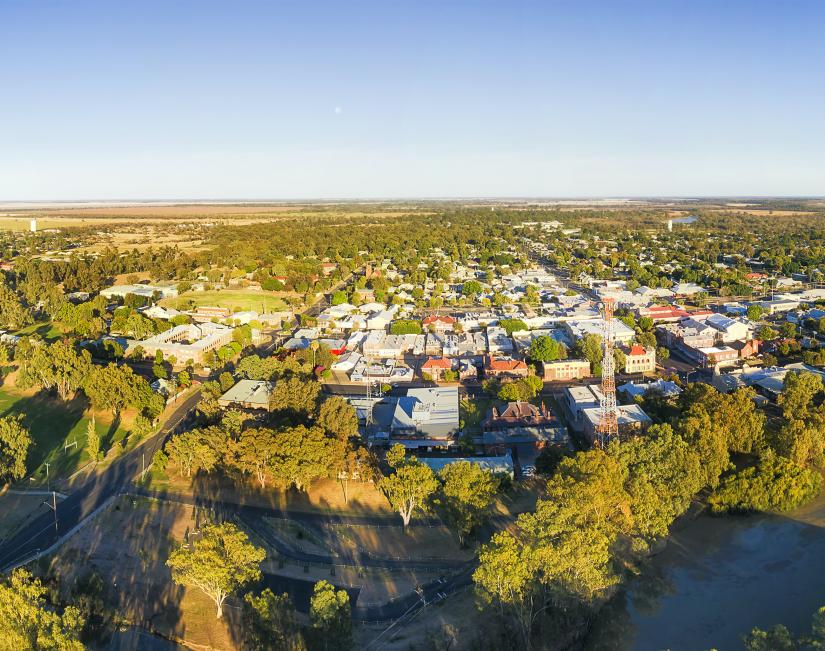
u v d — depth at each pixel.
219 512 140.12
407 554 124.62
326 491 149.38
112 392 189.50
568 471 126.62
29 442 154.62
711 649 96.50
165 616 105.44
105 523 135.62
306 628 99.31
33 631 83.62
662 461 135.50
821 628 82.62
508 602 99.25
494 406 198.50
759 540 127.94
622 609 108.75
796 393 173.50
